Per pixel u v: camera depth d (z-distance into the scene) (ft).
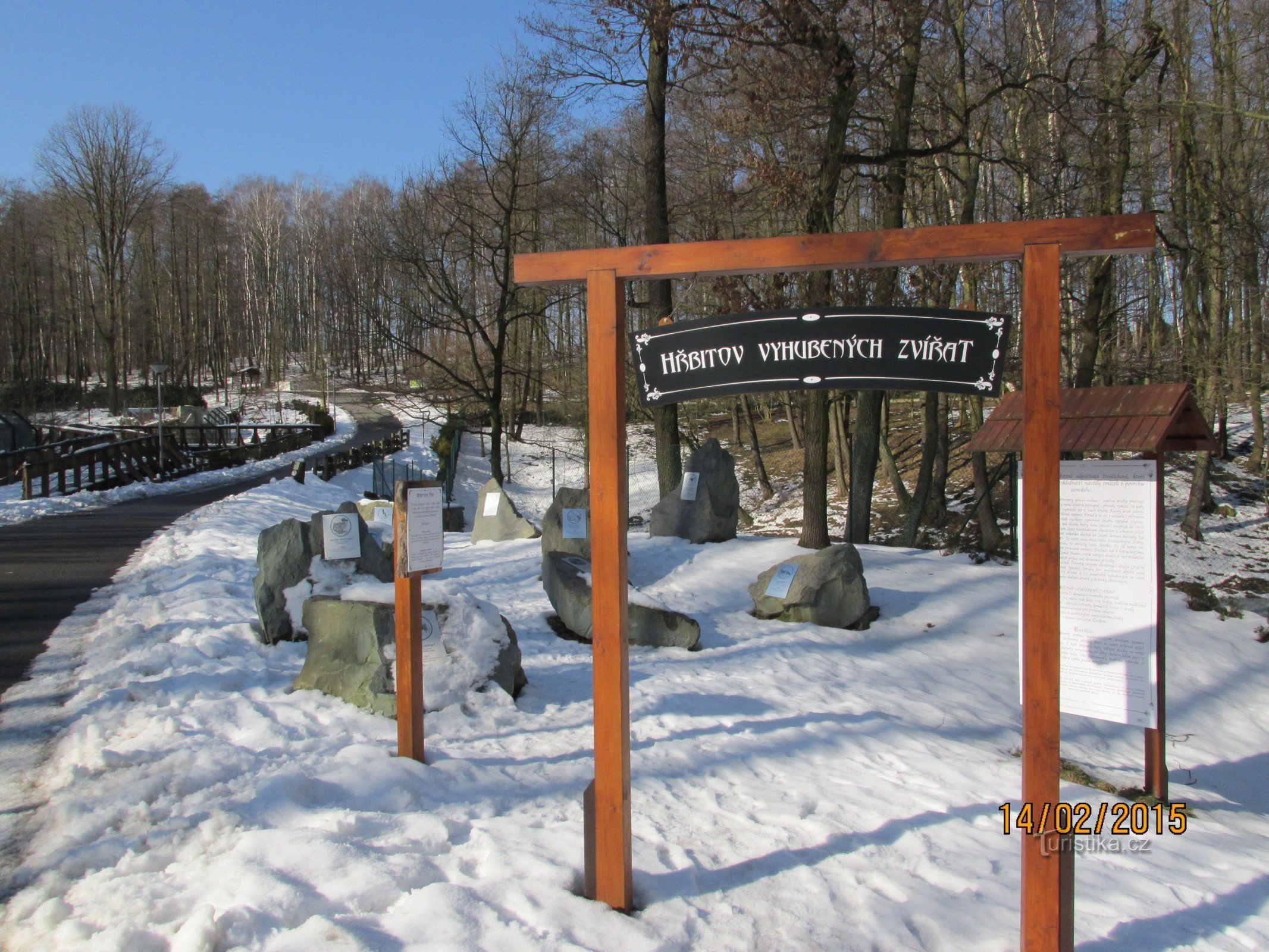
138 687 19.57
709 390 11.78
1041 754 10.32
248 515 53.01
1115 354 65.10
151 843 12.47
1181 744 26.45
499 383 78.38
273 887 10.95
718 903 12.25
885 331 11.12
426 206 77.66
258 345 249.14
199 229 219.61
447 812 14.24
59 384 173.37
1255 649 35.73
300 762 16.05
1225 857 16.85
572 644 28.32
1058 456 10.25
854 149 54.80
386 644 19.26
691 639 28.60
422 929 10.57
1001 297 64.69
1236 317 67.15
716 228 57.93
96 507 57.62
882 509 81.51
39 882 11.51
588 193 84.12
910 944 11.68
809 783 17.48
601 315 11.89
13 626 25.48
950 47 52.95
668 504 46.06
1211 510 74.54
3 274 183.73
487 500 50.24
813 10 38.09
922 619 34.19
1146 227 10.03
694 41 42.60
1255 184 61.16
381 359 182.80
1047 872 10.32
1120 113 47.88
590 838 11.91
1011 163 46.98
